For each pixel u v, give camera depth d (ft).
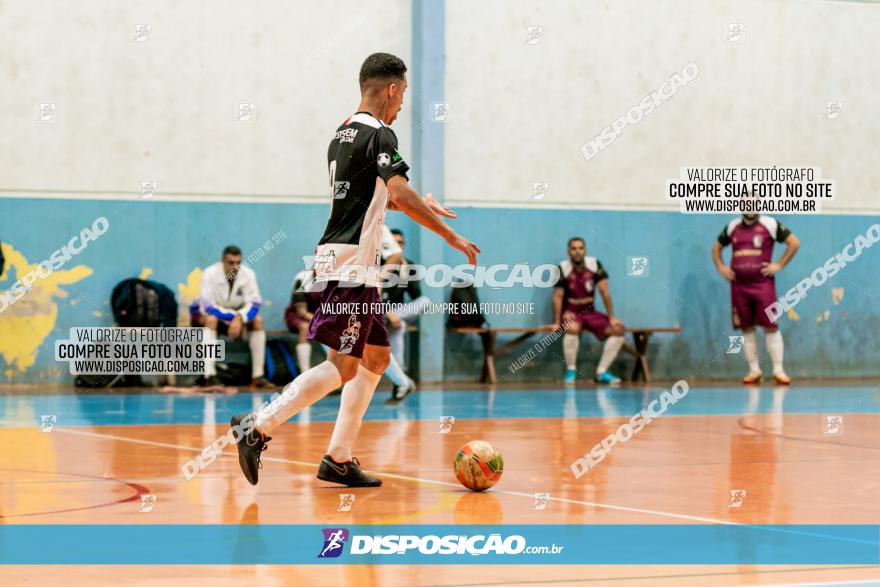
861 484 26.94
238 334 67.36
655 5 79.92
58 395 62.28
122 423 44.42
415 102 75.31
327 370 25.70
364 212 26.61
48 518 21.59
